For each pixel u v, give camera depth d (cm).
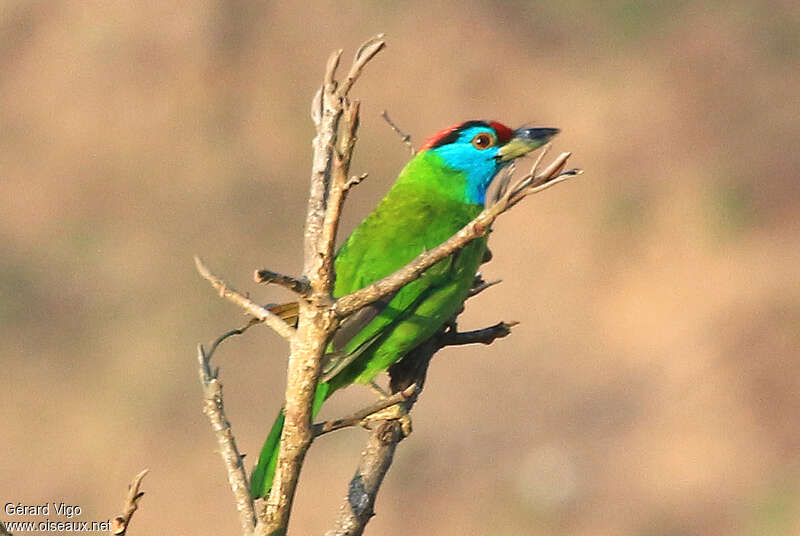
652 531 1509
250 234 2097
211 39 2358
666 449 1614
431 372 1791
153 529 1538
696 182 2095
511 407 1738
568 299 1966
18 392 1748
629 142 2231
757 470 1548
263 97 2334
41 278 1975
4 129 2283
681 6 2498
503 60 2417
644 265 1991
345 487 1509
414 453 1653
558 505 1552
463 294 604
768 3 2434
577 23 2497
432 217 629
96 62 2342
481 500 1570
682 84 2322
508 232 2086
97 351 1823
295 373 338
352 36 2434
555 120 2320
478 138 650
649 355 1817
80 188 2189
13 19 2427
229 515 1538
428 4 2477
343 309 332
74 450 1662
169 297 1922
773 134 2192
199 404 1705
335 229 324
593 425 1689
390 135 2216
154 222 2123
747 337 1777
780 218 2016
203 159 2238
